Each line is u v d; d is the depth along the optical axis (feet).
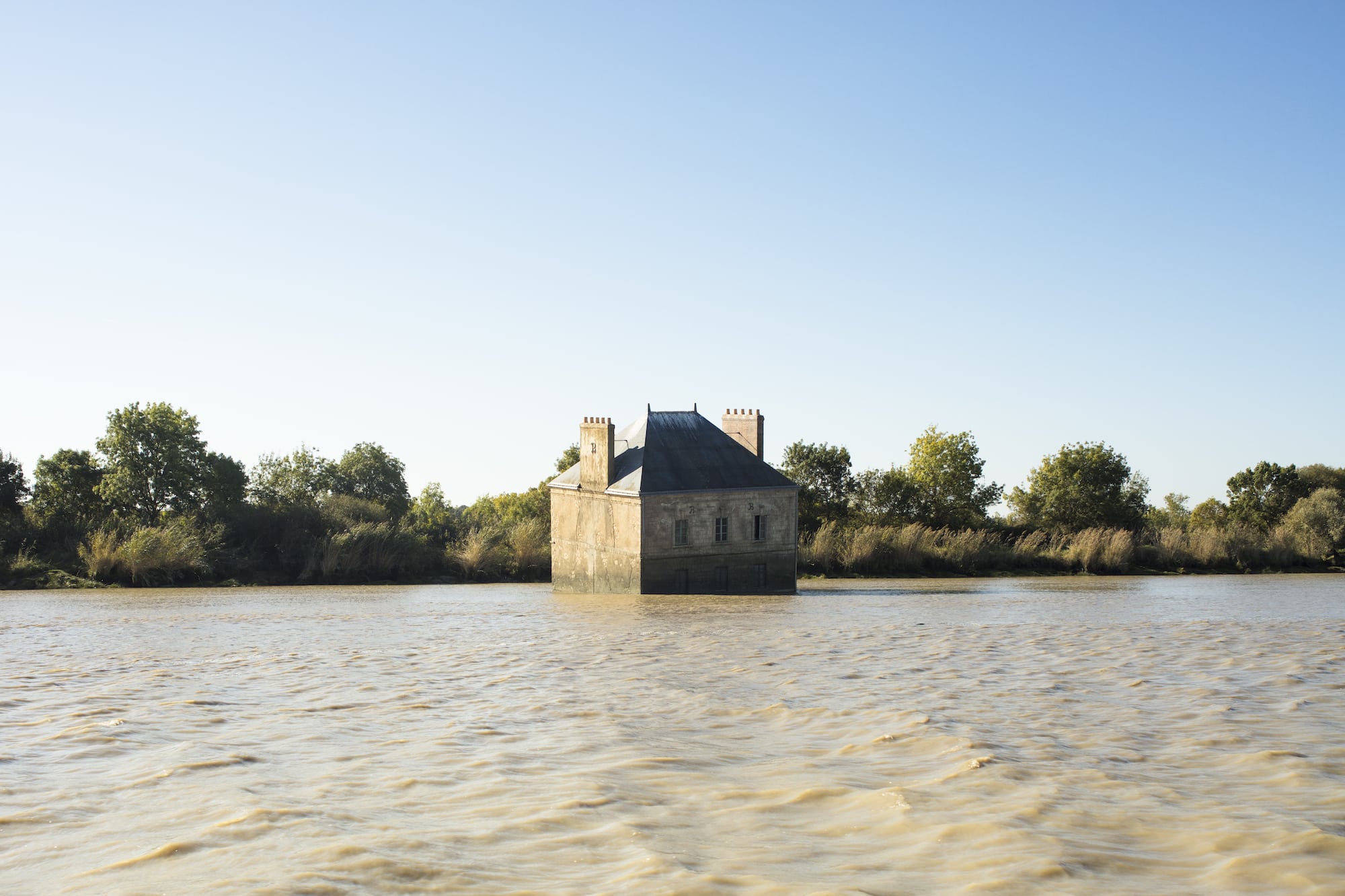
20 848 30.32
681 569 168.76
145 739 46.06
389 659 77.51
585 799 35.06
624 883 26.71
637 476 168.25
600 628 104.68
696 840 30.55
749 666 70.33
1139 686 59.26
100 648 87.30
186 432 229.45
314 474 300.40
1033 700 54.44
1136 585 208.03
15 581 184.03
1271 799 34.35
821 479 295.48
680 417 182.50
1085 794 35.27
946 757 41.09
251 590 186.09
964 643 84.94
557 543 187.83
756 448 184.24
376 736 46.50
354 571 211.61
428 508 335.06
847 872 27.55
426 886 26.66
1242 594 170.60
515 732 47.19
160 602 153.89
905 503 290.97
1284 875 26.86
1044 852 28.89
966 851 29.19
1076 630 95.71
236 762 41.24
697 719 50.08
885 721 48.70
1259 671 64.95
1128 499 310.86
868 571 236.43
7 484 221.25
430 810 33.99
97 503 221.46
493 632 100.83
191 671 70.85
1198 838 30.19
